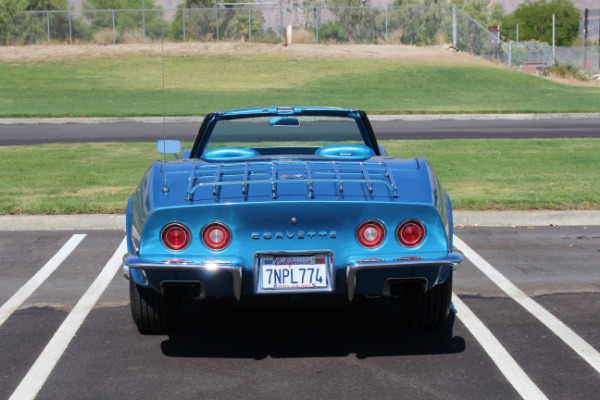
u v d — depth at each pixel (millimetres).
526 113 23125
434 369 4059
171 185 4188
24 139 16828
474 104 26297
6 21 42312
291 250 3893
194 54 39625
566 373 3980
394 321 4953
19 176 10523
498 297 5461
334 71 35375
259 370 4070
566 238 7387
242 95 28594
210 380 3928
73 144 15078
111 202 8359
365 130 5590
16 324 4887
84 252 6875
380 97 28328
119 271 6227
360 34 45250
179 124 20891
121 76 34281
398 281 3969
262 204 3814
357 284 3963
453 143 14859
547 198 8484
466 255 6738
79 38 43500
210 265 3762
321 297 4043
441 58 39781
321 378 3945
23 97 28062
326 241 3900
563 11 98000
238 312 5176
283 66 36750
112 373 4031
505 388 3787
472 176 10391
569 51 48094
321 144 5594
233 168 4488
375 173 4363
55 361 4219
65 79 33250
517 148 13906
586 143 14719
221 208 3824
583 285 5758
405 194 4023
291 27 43219
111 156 12961
